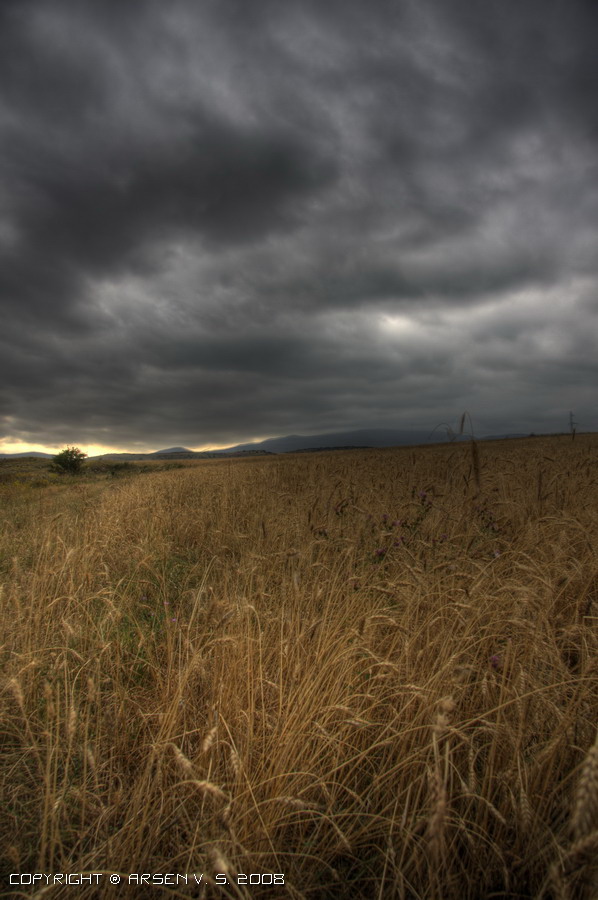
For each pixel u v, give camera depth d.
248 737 2.41
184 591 5.03
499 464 11.47
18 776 2.78
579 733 2.45
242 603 3.62
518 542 5.25
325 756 2.47
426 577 3.89
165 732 2.62
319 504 7.01
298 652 3.20
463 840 2.13
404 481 8.81
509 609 3.46
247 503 9.34
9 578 5.54
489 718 2.66
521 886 1.98
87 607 4.54
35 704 3.29
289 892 1.92
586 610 3.56
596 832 1.41
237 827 2.10
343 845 2.14
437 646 3.17
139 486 14.40
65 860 2.04
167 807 2.36
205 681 3.10
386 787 2.43
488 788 2.30
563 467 10.02
